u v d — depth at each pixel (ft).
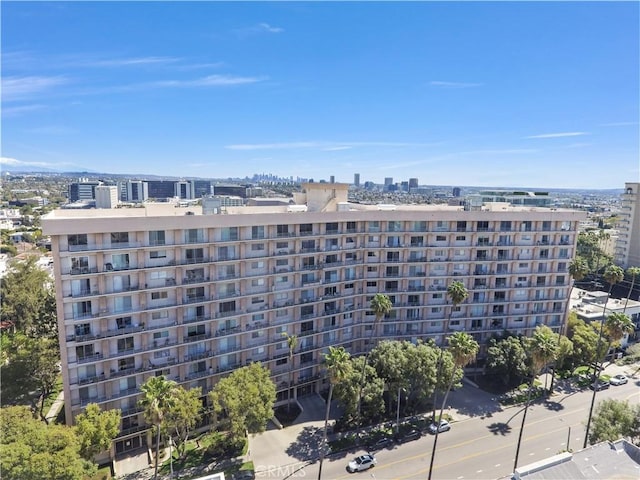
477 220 277.85
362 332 274.98
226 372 220.84
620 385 276.00
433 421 225.15
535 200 365.81
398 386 217.15
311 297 249.96
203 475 180.45
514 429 222.28
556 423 228.63
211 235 210.79
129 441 195.00
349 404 207.51
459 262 279.69
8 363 208.23
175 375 209.97
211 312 215.51
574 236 297.12
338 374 172.65
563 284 301.43
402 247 270.46
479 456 198.59
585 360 284.41
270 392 193.77
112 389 193.98
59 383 245.86
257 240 223.71
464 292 220.43
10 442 146.00
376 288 273.95
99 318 185.37
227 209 245.24
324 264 251.39
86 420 164.14
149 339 200.75
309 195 286.25
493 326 293.64
